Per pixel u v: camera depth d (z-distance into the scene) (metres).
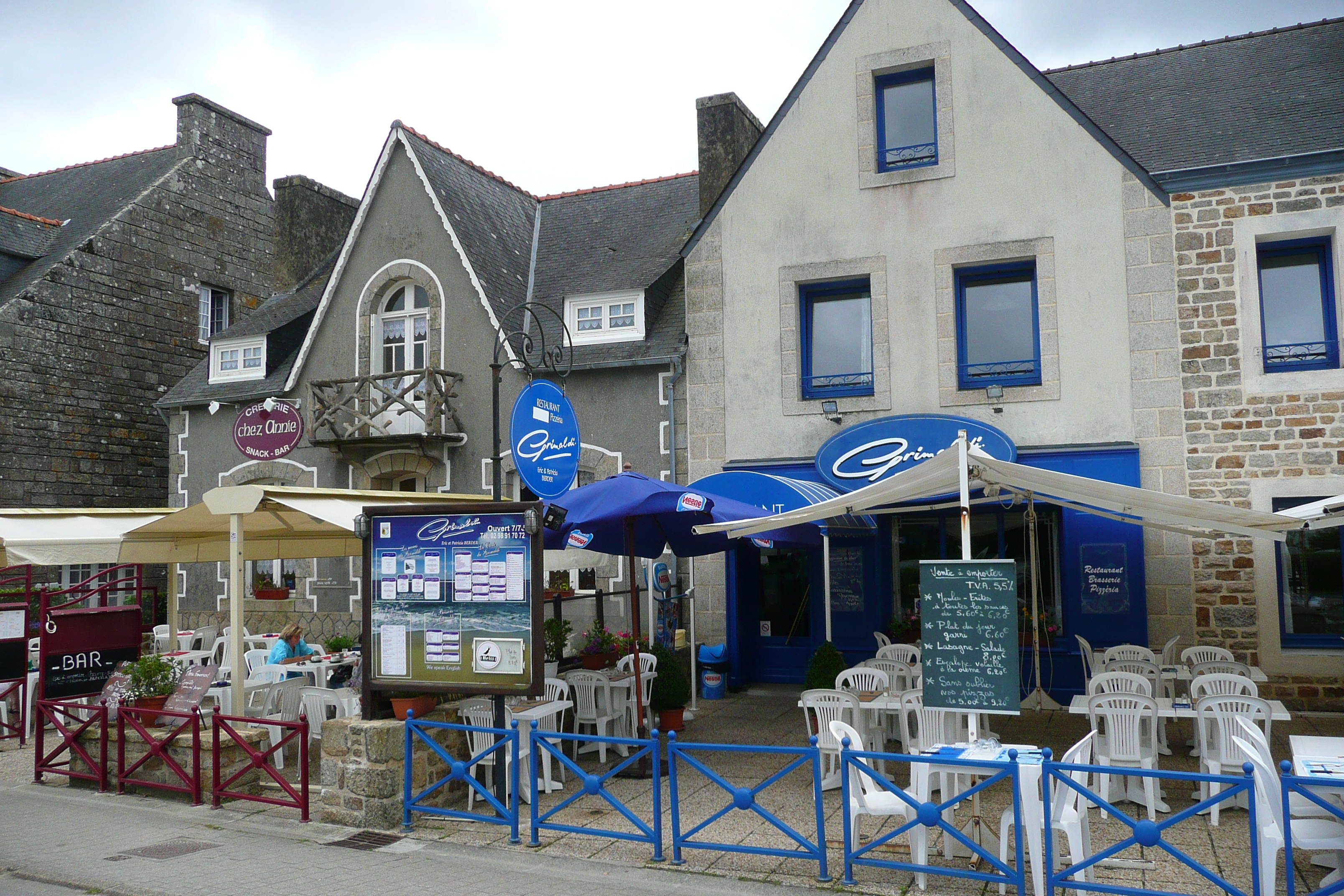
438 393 15.55
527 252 17.66
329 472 16.78
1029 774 5.95
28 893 6.21
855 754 6.12
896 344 13.05
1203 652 10.57
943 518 13.10
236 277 21.88
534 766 7.18
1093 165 12.36
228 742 8.70
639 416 14.52
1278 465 11.51
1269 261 12.01
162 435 20.20
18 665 11.25
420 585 7.91
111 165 22.53
